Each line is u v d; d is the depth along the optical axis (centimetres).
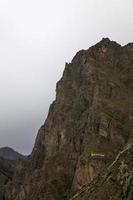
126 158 12331
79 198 13488
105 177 12788
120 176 11906
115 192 11531
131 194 10869
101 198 11794
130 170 11625
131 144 12794
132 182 11150
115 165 12825
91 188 13300
